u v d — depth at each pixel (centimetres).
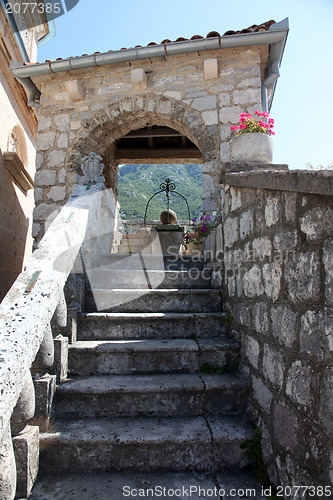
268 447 187
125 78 574
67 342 246
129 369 252
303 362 154
